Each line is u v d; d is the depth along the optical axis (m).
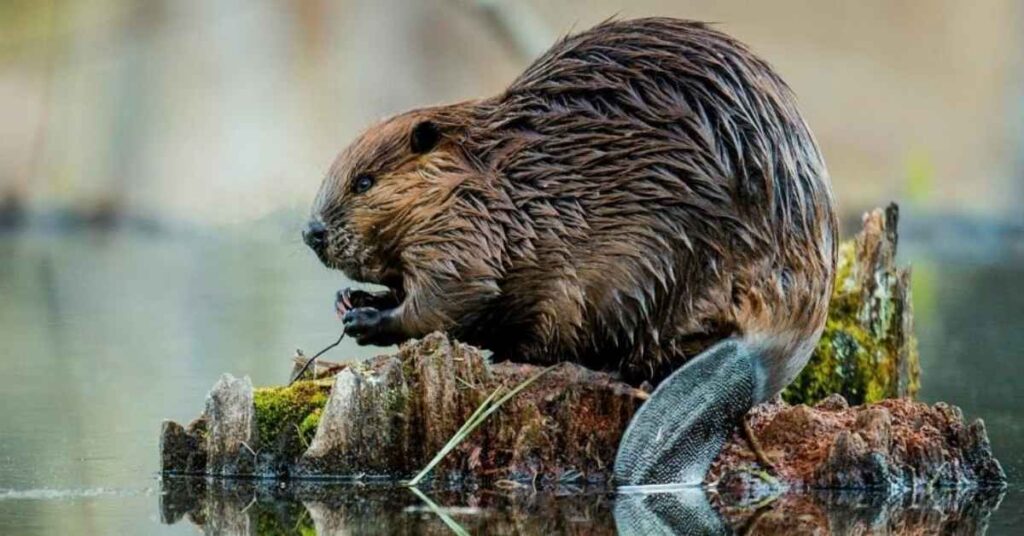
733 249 10.31
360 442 10.36
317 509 9.54
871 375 12.46
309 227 11.20
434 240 10.80
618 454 10.08
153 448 11.95
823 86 35.75
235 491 10.14
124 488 10.36
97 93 33.75
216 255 29.55
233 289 24.23
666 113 10.42
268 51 34.97
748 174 10.30
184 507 9.70
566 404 10.36
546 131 10.66
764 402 10.95
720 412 10.25
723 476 10.29
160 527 9.14
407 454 10.38
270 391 10.70
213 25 34.94
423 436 10.35
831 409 11.17
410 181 10.91
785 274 10.35
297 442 10.52
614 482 10.18
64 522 9.31
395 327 10.96
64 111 33.53
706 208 10.30
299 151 33.81
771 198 10.30
